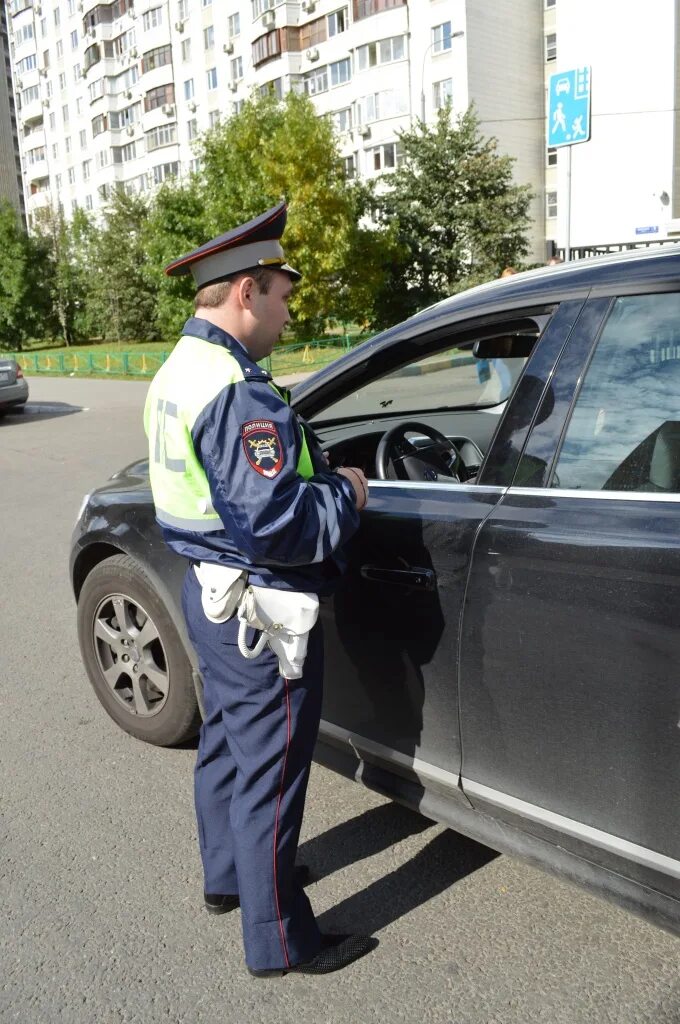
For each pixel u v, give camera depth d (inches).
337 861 99.7
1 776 121.6
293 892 80.9
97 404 658.2
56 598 200.8
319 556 69.3
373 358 92.7
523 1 1448.1
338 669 92.5
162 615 114.0
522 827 78.9
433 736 84.1
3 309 1708.9
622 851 70.3
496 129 1453.0
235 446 67.2
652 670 65.9
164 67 2003.0
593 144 1277.1
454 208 1090.7
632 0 1206.9
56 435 489.4
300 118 910.4
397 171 1109.7
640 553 66.4
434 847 101.3
